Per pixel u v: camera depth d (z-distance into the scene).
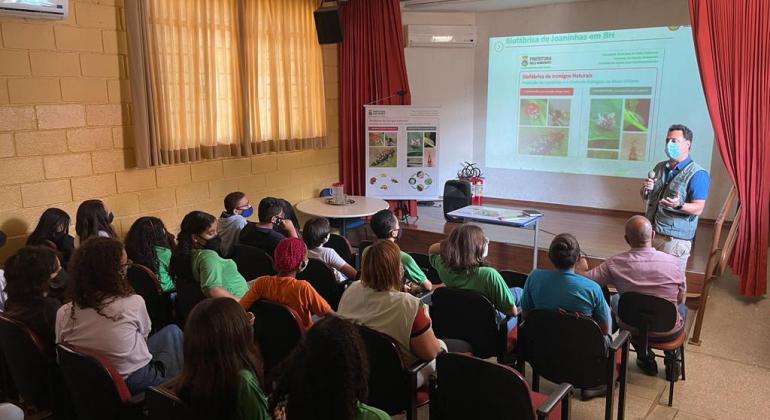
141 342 2.23
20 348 2.29
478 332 2.67
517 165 7.09
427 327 2.19
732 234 4.17
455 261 2.76
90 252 2.16
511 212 4.62
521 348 2.67
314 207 5.19
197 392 1.54
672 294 2.95
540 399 2.14
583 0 6.25
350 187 6.49
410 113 5.96
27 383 2.36
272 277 2.55
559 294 2.61
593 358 2.44
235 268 2.98
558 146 6.77
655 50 5.99
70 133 4.03
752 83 3.82
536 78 6.75
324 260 3.48
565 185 6.82
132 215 4.50
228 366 1.54
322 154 6.27
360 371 1.38
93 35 4.08
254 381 1.58
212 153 4.98
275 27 5.43
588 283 2.58
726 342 3.72
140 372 2.22
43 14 3.60
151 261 3.26
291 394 1.39
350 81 6.25
